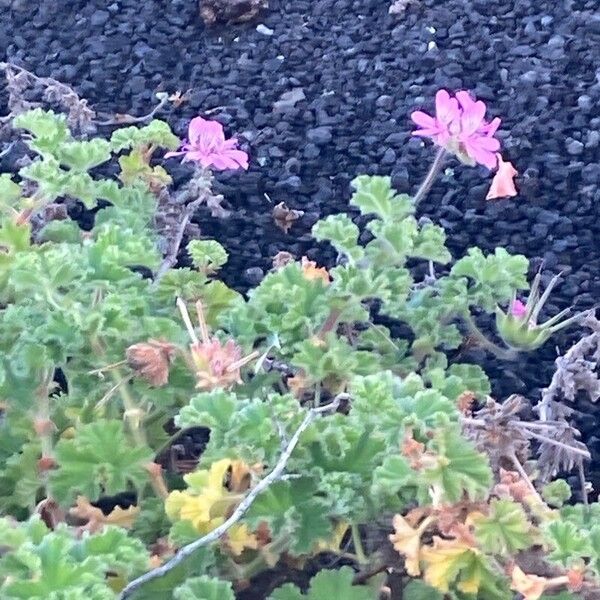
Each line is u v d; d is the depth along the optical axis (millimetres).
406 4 1104
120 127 1042
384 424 609
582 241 932
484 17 1084
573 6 1079
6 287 727
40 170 775
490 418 661
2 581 568
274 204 979
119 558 575
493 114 1012
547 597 595
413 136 1009
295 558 656
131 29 1135
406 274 736
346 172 995
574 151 980
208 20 1122
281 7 1136
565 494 714
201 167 891
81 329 659
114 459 651
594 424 844
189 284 749
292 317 685
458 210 958
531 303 779
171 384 678
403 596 629
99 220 821
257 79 1070
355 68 1066
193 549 576
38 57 1118
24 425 671
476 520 587
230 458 612
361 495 613
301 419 616
